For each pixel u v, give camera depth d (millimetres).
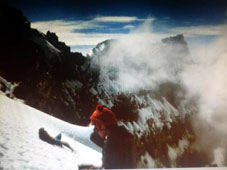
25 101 19422
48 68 26156
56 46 30141
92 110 33969
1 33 22406
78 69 34188
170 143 45781
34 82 23516
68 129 12672
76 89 31438
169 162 42438
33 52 24594
